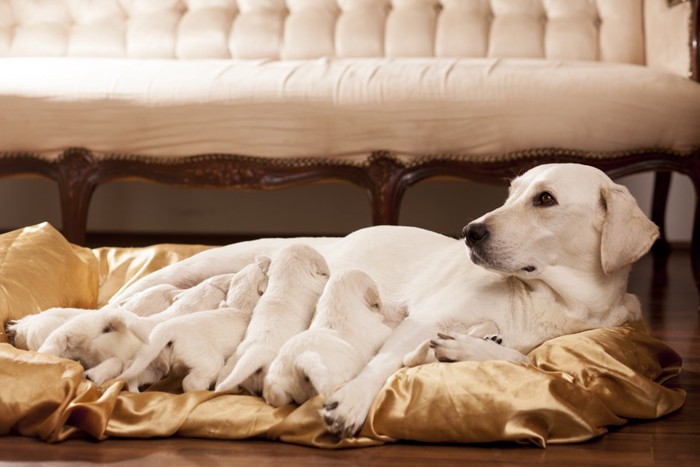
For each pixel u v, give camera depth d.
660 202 3.79
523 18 3.77
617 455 2.20
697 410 2.39
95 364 2.36
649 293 3.32
